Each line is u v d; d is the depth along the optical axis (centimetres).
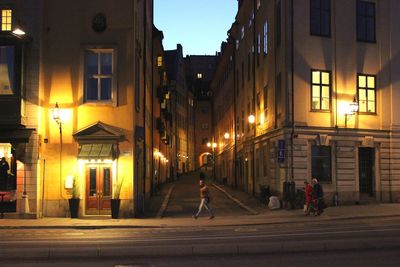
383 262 1075
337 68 2712
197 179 6838
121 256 1207
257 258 1153
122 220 2239
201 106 9644
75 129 2383
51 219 2256
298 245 1284
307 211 2308
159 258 1173
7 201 2286
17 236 1695
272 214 2405
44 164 2356
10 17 2370
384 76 2820
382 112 2802
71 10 2428
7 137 2273
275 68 2861
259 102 3378
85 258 1186
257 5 3491
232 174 4925
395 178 2794
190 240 1495
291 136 2595
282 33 2716
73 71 2405
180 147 7675
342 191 2667
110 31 2428
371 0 2836
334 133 2672
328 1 2738
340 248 1269
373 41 2823
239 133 4481
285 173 2600
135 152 2434
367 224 1923
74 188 2325
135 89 2483
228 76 5462
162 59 4741
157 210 2798
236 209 2859
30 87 2330
